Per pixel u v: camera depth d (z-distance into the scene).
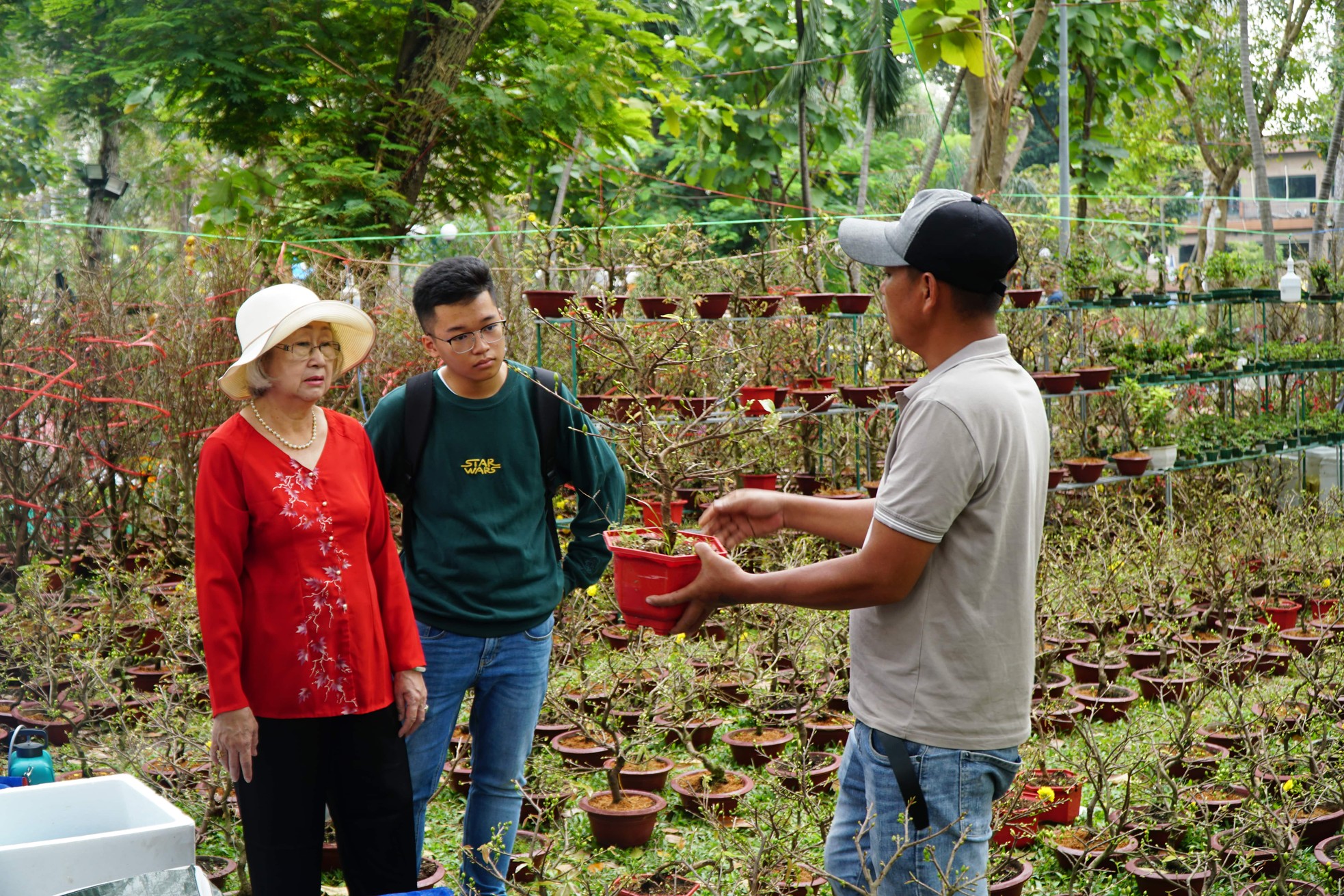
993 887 3.34
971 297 2.02
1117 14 11.87
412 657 2.73
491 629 2.89
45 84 10.37
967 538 1.97
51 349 6.46
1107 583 5.96
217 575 2.46
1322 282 9.89
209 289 7.04
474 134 9.99
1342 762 3.96
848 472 8.27
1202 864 3.55
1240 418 10.22
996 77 10.59
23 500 6.50
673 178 18.53
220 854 3.56
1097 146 12.59
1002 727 2.02
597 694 4.82
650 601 2.23
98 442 6.69
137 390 6.79
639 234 8.32
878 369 8.14
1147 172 18.36
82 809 2.29
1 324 6.57
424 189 10.45
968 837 2.04
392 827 2.67
